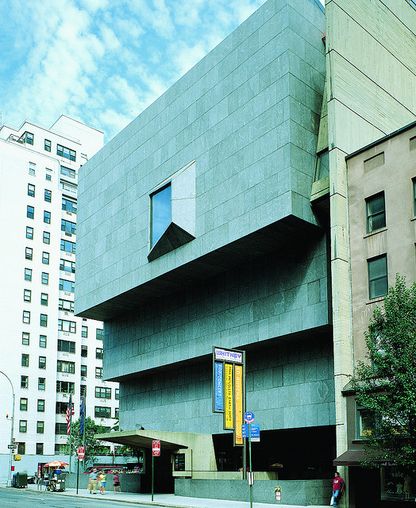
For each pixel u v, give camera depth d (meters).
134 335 55.88
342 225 34.31
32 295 93.50
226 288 45.50
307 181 38.28
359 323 32.62
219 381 37.84
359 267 33.41
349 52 37.97
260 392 43.06
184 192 45.59
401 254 31.52
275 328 40.47
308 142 39.03
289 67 39.28
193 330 48.12
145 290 50.78
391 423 23.81
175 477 46.00
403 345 24.19
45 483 66.50
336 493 30.38
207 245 42.53
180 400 51.72
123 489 50.66
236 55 43.50
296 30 40.47
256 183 39.59
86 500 40.50
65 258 100.12
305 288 39.00
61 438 92.94
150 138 51.44
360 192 34.38
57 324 95.50
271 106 39.78
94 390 100.44
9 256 92.25
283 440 49.72
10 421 86.56
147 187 50.59
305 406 39.75
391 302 25.08
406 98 41.72
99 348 102.75
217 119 44.06
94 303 55.56
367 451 25.94
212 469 46.69
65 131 111.06
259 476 37.88
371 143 34.47
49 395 91.75
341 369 31.97
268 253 42.31
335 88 36.28
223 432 46.19
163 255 47.09
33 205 96.94
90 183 60.06
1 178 94.38
